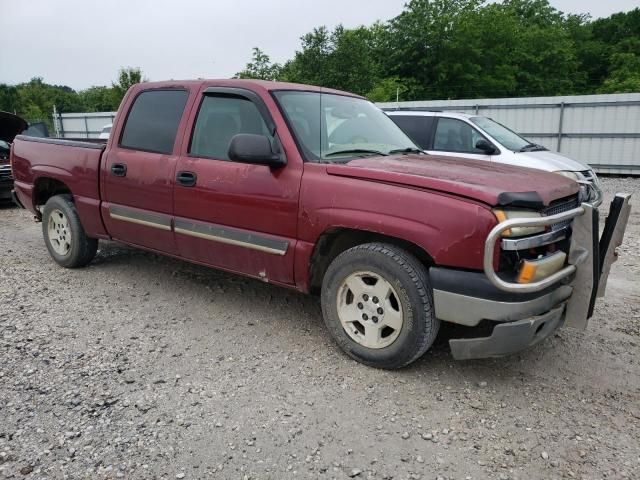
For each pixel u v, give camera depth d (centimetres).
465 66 4222
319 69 2909
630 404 320
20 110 6053
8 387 326
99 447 273
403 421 299
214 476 254
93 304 466
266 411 307
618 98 1592
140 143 468
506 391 332
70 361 361
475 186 307
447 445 279
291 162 371
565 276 320
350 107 454
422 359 370
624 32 6047
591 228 317
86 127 2816
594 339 408
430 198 313
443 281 310
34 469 255
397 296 331
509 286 292
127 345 388
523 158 767
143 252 630
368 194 334
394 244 342
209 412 305
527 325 302
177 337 403
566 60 4753
